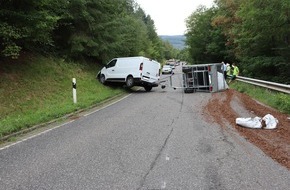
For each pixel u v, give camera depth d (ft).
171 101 56.65
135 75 78.95
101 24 81.82
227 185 17.34
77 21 78.95
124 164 20.98
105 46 84.17
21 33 49.60
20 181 18.19
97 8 81.56
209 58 219.20
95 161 21.70
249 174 19.02
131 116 40.73
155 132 30.63
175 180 18.08
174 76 149.48
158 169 19.94
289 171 19.57
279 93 50.55
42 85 56.34
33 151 24.64
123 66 80.59
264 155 22.81
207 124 34.14
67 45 79.51
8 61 55.26
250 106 46.39
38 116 38.40
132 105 52.31
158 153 23.43
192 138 27.96
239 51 118.52
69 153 23.81
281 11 75.61
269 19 79.51
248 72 100.07
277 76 89.25
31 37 55.98
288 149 24.27
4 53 49.37
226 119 36.78
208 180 18.07
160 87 95.91
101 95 62.49
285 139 27.25
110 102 58.03
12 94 46.83
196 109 45.52
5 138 29.35
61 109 43.50
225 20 135.13
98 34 82.99
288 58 85.56
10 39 50.70
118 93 72.49
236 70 94.68
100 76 83.66
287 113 40.22
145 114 42.14
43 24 51.65
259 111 41.73
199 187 17.07
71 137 29.32
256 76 95.91
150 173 19.24
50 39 65.77
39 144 26.94
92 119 39.42
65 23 72.69
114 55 94.84
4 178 18.70
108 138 28.48
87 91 66.74
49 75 62.75
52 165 20.99
